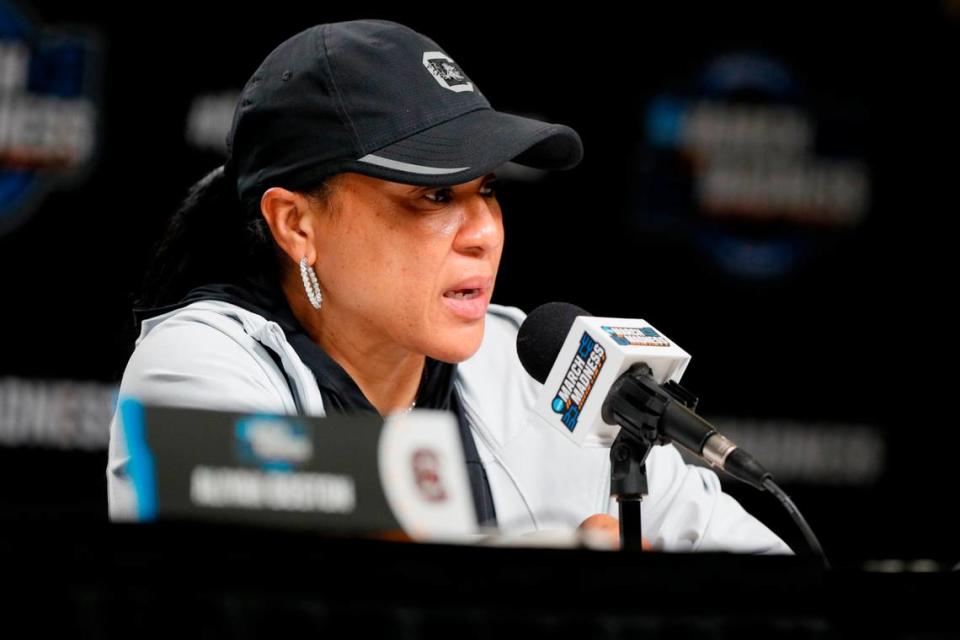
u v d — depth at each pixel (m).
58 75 13.98
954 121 16.03
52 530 3.80
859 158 15.98
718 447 5.55
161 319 7.72
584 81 15.36
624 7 15.44
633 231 15.47
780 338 15.85
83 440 13.99
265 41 14.37
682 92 15.59
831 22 15.86
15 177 13.87
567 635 4.12
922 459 16.14
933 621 4.63
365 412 7.56
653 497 7.98
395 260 7.13
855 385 16.08
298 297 7.64
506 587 4.10
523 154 7.66
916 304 16.09
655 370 5.98
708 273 15.70
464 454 7.97
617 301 15.41
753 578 4.34
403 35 7.37
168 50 14.19
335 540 3.98
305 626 3.93
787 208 15.83
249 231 7.62
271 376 7.44
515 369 8.27
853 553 16.08
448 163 6.98
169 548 3.87
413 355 7.73
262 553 3.93
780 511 16.02
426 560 4.05
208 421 4.11
